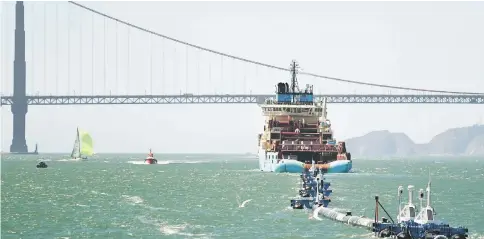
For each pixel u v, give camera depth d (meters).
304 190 131.25
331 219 100.31
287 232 89.81
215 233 89.50
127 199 135.00
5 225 98.38
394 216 106.00
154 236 87.75
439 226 79.44
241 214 107.81
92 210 115.31
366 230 90.75
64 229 94.56
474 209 118.19
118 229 93.94
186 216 106.00
